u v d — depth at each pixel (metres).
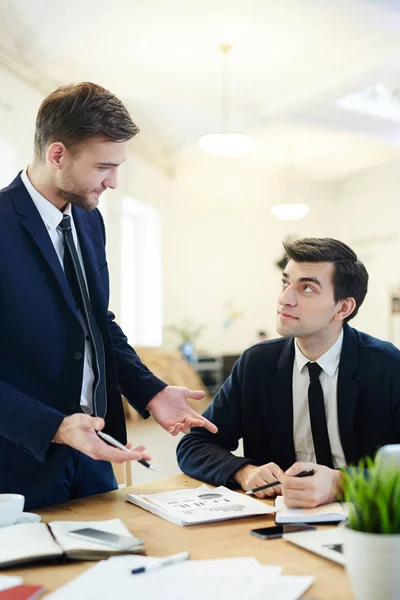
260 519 1.46
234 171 12.05
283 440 1.92
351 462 1.86
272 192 12.44
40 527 1.32
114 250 8.58
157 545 1.28
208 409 2.07
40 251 1.62
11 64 5.91
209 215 12.02
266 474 1.68
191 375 9.96
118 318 8.73
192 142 9.61
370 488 0.96
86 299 1.73
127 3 5.52
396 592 0.91
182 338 11.52
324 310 1.79
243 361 2.02
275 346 1.99
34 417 1.43
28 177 1.69
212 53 6.74
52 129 1.57
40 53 6.27
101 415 1.72
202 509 1.51
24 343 1.58
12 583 1.07
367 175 12.15
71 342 1.64
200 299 11.92
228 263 12.14
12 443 1.59
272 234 12.45
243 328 12.21
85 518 1.48
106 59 6.76
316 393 1.86
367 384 1.85
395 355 1.89
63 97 1.56
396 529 0.94
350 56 6.75
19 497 1.38
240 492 1.72
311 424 1.87
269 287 12.42
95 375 1.72
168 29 6.11
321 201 12.76
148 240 11.07
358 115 9.02
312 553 1.22
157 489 1.76
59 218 1.69
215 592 1.01
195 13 5.80
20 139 6.16
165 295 11.60
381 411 1.86
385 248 11.80
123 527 1.34
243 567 1.12
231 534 1.35
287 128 9.07
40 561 1.18
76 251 1.73
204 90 7.84
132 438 6.98
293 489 1.51
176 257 11.74
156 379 1.82
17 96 6.09
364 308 12.20
